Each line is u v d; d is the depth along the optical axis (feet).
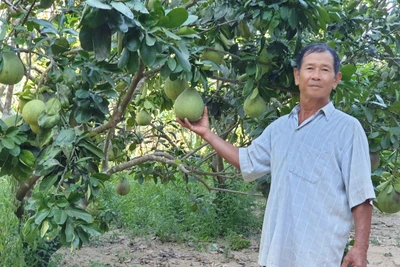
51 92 10.27
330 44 11.27
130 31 7.89
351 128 7.68
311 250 7.54
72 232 8.41
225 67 13.46
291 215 7.74
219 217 24.58
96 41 7.75
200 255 21.02
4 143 8.93
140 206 26.45
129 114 17.97
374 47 14.93
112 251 21.07
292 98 12.10
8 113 13.88
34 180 12.85
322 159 7.66
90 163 9.98
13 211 13.12
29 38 9.45
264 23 10.14
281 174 7.98
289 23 9.66
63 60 9.71
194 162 18.85
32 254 13.98
